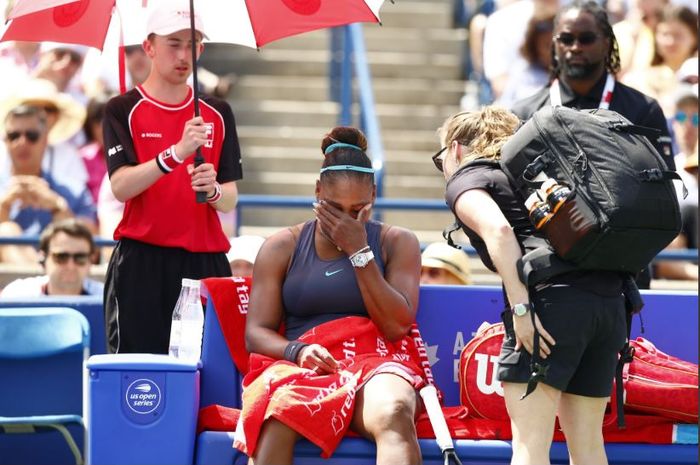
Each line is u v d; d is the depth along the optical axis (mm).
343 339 16000
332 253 16406
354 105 36156
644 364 16438
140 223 17562
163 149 17562
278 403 14969
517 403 14180
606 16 19781
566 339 13828
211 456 15648
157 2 17656
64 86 29828
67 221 22609
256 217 32844
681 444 16031
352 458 15289
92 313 19984
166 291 17625
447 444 15242
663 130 19688
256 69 37156
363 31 38156
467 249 25219
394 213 33312
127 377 15617
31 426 17453
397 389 15141
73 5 17625
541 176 13875
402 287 16250
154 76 17719
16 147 28500
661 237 13719
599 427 14656
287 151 34594
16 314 18578
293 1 17891
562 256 13695
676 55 31609
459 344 17625
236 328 17031
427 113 36062
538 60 31297
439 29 39000
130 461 15578
